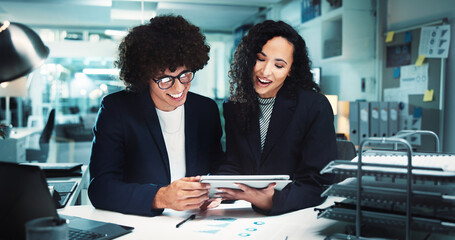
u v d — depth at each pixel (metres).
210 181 0.98
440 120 3.01
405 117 3.35
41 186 0.80
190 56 1.13
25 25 1.13
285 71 1.25
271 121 1.32
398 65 3.44
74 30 4.41
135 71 1.15
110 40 4.40
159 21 1.19
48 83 5.06
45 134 4.00
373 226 0.92
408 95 3.33
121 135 1.27
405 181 0.91
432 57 3.07
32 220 0.72
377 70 3.71
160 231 0.96
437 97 3.03
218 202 1.22
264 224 1.01
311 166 1.22
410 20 3.39
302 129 1.29
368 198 0.83
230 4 4.70
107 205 1.13
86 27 4.45
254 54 1.24
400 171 0.80
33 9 4.04
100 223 0.99
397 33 3.44
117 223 1.03
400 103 3.42
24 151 3.96
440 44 3.01
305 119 1.28
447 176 0.74
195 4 4.59
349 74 3.96
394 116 3.36
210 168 1.44
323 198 1.20
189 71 1.16
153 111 1.29
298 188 1.15
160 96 1.19
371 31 3.79
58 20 4.37
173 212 1.14
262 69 1.24
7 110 4.85
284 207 1.09
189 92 1.44
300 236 0.92
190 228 0.98
